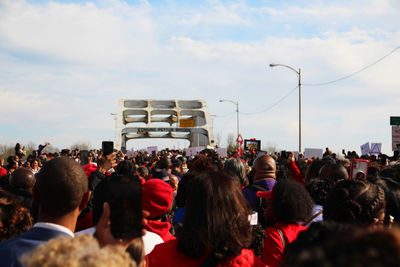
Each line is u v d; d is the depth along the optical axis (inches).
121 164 276.7
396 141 722.8
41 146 713.0
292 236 131.1
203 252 100.7
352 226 69.7
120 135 2391.7
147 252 136.3
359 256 31.4
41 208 103.9
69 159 109.1
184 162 620.4
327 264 31.3
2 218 112.9
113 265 48.2
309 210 137.0
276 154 845.2
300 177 279.7
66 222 103.8
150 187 143.0
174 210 252.1
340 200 116.2
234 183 106.6
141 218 82.0
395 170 223.5
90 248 51.1
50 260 48.7
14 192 151.2
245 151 894.4
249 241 104.3
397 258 31.0
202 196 101.3
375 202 114.4
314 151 714.2
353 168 225.3
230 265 99.8
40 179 103.6
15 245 94.4
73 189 103.0
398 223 149.3
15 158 426.6
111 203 79.4
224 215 99.3
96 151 1013.2
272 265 128.5
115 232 78.8
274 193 139.4
